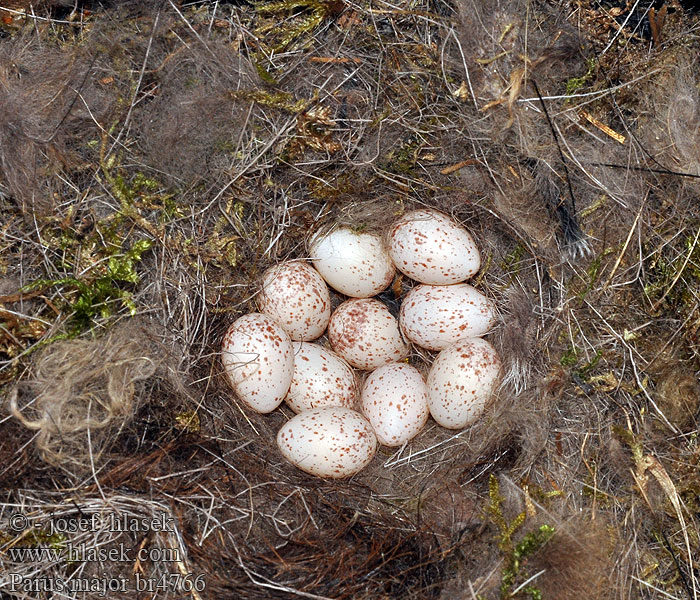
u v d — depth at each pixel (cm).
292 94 14
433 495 14
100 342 13
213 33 14
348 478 14
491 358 14
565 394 14
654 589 13
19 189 14
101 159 14
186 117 14
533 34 14
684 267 14
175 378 13
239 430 14
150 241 14
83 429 13
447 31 14
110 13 14
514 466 14
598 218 14
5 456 12
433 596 13
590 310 14
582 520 13
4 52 14
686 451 14
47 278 14
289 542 13
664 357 14
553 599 12
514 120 14
